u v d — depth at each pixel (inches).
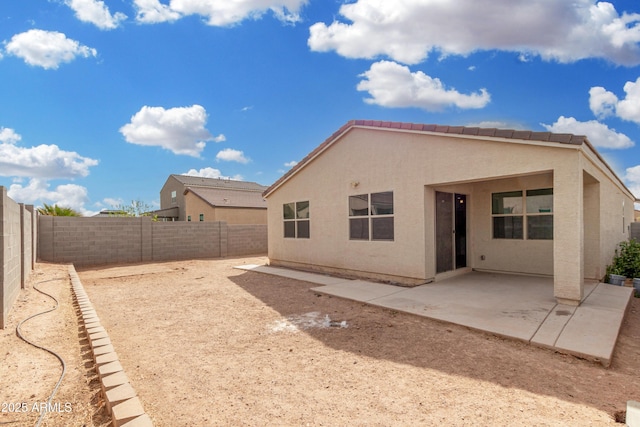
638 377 140.9
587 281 311.4
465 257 374.9
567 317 206.5
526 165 246.1
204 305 281.7
